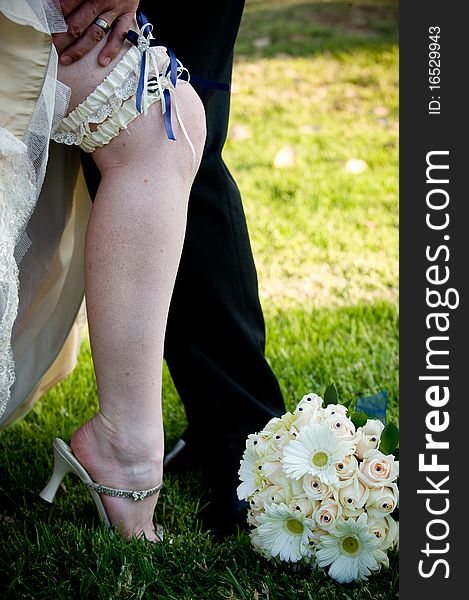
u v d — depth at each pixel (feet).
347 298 9.78
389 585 5.32
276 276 10.29
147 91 5.06
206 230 5.95
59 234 6.04
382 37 19.60
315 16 20.95
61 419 7.54
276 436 5.35
